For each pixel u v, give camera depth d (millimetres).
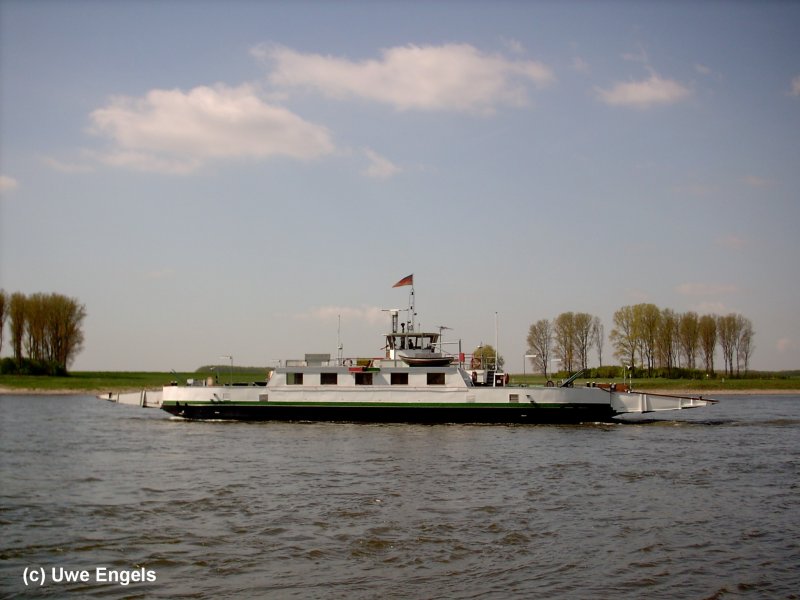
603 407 64000
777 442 53250
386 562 23562
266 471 39812
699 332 144875
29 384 139125
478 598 20547
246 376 148875
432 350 67625
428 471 39531
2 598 21047
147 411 91875
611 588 21375
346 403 64750
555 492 34000
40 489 35938
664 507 31156
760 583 21875
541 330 140625
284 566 23250
